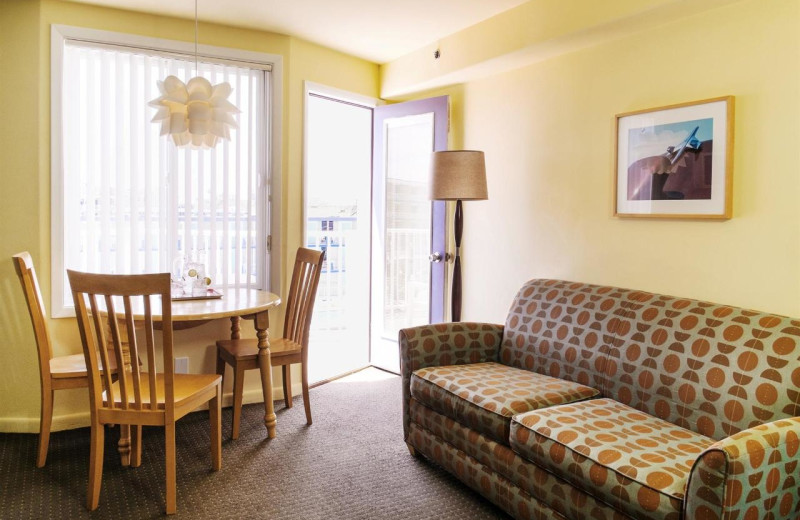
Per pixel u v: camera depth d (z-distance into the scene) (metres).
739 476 1.52
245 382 3.76
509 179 3.69
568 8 2.93
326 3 3.24
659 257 2.81
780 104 2.32
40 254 3.19
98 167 3.34
